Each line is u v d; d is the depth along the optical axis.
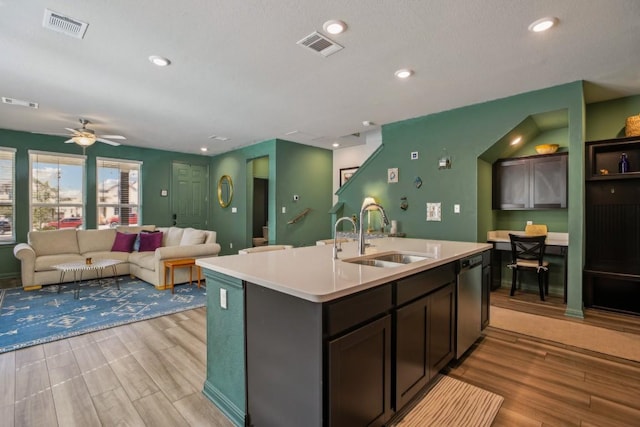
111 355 2.60
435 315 2.10
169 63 2.95
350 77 3.29
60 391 2.09
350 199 5.69
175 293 4.45
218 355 1.95
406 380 1.81
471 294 2.62
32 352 2.64
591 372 2.33
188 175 7.79
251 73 3.18
